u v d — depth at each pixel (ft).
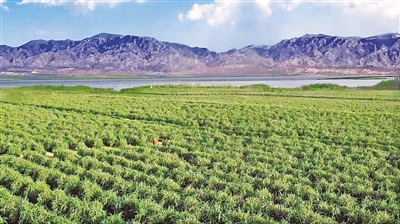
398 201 43.55
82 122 94.58
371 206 42.83
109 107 124.47
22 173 53.57
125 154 63.05
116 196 44.47
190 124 95.96
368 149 67.77
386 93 196.44
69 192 47.09
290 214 40.24
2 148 66.69
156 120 102.99
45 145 71.15
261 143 73.20
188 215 39.86
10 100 147.95
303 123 95.30
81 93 200.95
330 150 66.39
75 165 56.08
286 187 46.80
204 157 61.62
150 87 245.86
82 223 40.27
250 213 41.22
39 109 119.55
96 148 70.13
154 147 69.97
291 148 67.51
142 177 50.19
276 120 98.17
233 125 93.15
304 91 217.56
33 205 42.14
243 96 177.68
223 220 39.73
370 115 108.58
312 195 44.75
